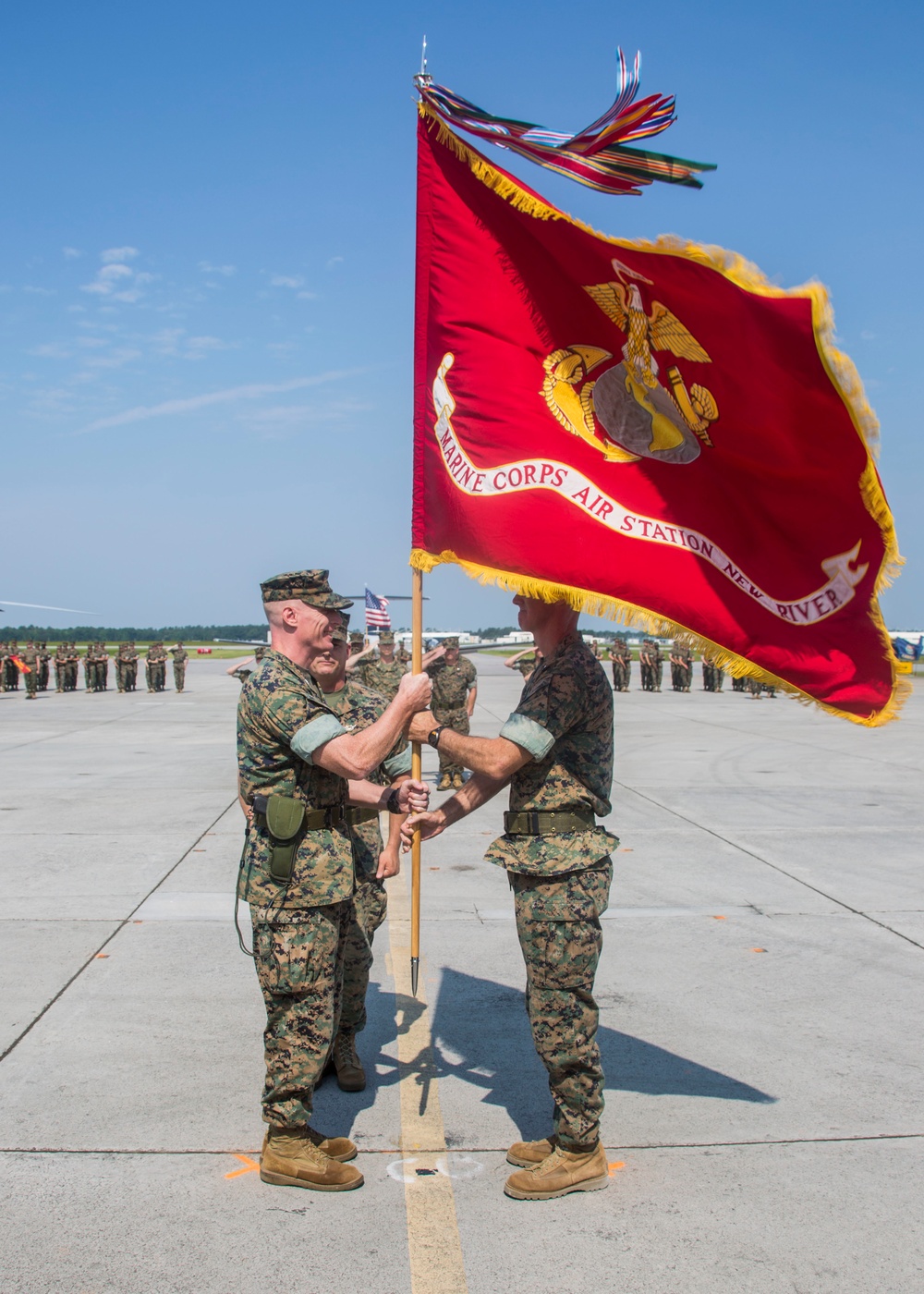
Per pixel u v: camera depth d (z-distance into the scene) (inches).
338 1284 104.7
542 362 139.9
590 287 135.3
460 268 144.3
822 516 129.3
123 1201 120.8
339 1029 151.7
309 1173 123.7
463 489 139.7
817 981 199.2
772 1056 163.8
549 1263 108.4
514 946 222.8
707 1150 133.8
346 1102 148.8
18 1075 154.5
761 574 131.3
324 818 128.3
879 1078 155.8
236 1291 103.3
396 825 158.4
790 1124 140.9
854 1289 104.0
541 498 136.2
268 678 128.0
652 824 365.4
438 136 143.8
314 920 125.1
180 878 279.1
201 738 681.0
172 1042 167.0
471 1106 146.9
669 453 134.0
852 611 128.5
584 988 124.2
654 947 219.9
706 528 132.6
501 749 123.6
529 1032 175.0
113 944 219.1
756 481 131.3
